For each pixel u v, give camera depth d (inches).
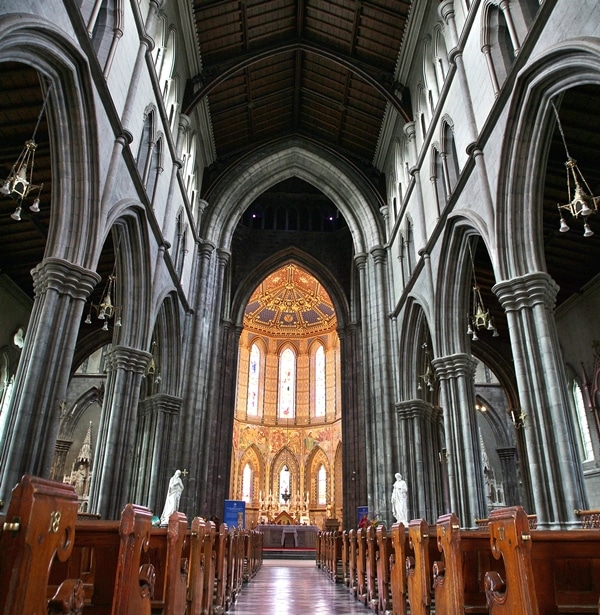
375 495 928.3
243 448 1772.9
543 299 481.7
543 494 433.7
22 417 419.5
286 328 1962.4
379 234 1069.8
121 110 575.8
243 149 1147.9
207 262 1023.6
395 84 937.5
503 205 521.3
